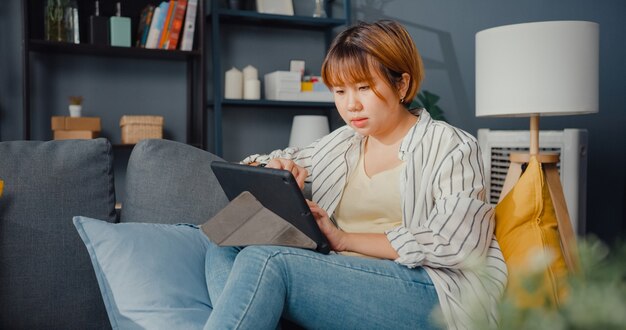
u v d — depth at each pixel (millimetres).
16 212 1477
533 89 2160
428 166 1370
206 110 3275
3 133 3242
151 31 3213
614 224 4363
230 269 1299
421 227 1287
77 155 1585
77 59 3355
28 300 1439
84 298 1488
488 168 3121
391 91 1373
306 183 1655
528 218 1310
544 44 2145
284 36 3838
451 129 1400
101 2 3348
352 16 3953
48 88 3301
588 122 4301
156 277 1316
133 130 3236
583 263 471
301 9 3867
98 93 3410
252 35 3760
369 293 1216
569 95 2145
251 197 1302
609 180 4348
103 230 1371
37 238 1478
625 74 4352
